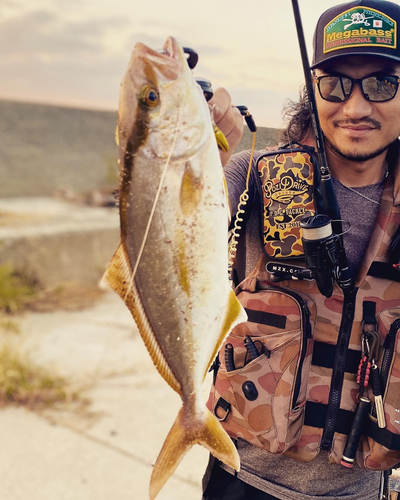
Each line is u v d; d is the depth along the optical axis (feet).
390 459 4.98
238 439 5.47
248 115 4.48
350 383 5.16
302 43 4.65
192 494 10.57
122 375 16.14
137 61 3.53
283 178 5.20
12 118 53.21
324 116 5.01
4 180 45.68
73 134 55.52
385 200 5.21
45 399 14.42
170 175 3.64
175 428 4.11
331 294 4.94
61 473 11.27
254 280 5.36
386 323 5.09
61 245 25.39
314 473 5.30
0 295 21.70
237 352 5.24
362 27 4.75
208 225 3.76
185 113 3.57
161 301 3.88
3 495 10.43
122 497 10.53
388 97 4.81
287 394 5.04
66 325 20.43
